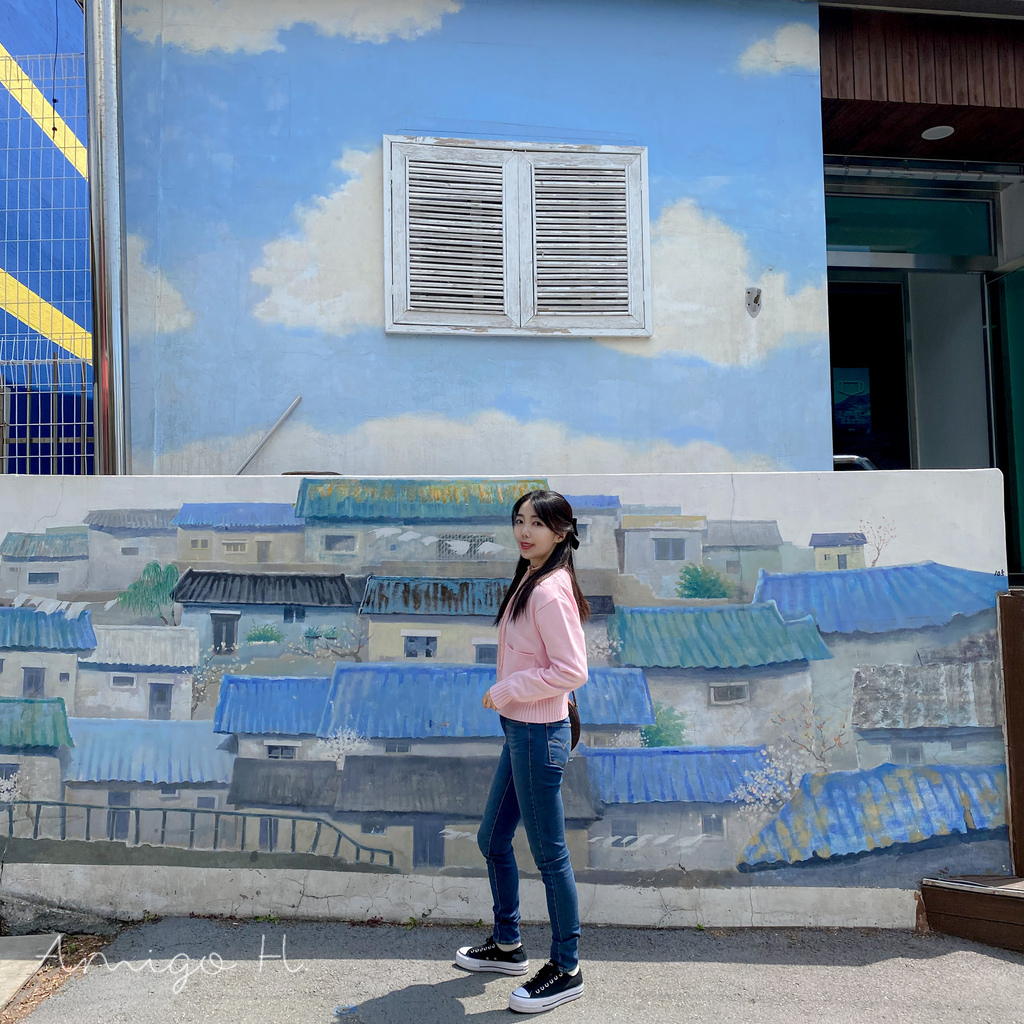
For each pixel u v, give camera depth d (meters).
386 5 4.53
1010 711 3.15
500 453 4.52
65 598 3.11
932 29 5.16
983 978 2.69
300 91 4.44
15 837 3.04
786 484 3.22
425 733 3.10
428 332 4.46
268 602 3.13
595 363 4.62
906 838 3.11
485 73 4.60
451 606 3.15
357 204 4.46
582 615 2.51
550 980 2.45
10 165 4.78
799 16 4.89
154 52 4.35
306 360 4.38
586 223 4.65
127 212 4.29
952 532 3.21
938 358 6.77
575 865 3.06
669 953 2.84
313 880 3.04
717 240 4.75
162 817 3.06
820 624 3.18
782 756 3.14
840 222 6.41
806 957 2.83
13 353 4.54
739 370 4.72
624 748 3.12
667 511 3.21
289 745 3.08
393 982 2.57
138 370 4.26
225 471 4.29
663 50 4.76
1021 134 5.70
